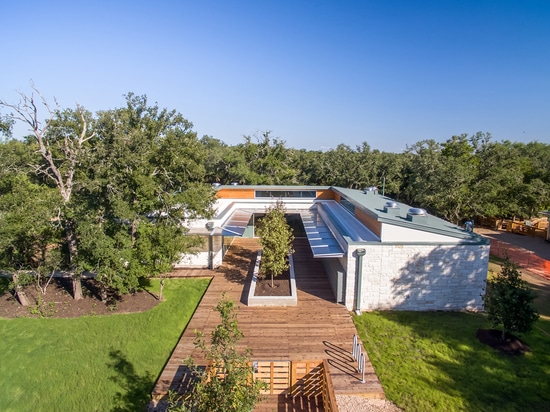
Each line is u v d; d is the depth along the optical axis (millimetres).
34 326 14781
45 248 18969
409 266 15445
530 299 12008
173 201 15914
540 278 19969
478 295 15523
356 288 15594
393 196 54281
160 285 18219
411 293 15609
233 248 25938
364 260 15453
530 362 11555
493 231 33719
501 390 10227
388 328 13961
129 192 15836
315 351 12266
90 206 15156
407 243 15281
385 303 15711
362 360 10742
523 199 32594
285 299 15938
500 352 12109
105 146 16234
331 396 8562
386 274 15508
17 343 13617
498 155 31828
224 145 63531
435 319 14750
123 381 11461
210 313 15516
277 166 45969
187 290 18203
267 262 18000
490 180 30641
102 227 15422
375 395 10062
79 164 16250
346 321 14508
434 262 15398
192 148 17219
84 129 16766
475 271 15414
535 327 13945
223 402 6598
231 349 7512
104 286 17188
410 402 9797
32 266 18312
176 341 13703
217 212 24703
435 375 10953
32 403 10766
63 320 15266
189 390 10328
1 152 18078
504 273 12781
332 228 20500
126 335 14109
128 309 16188
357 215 21422
